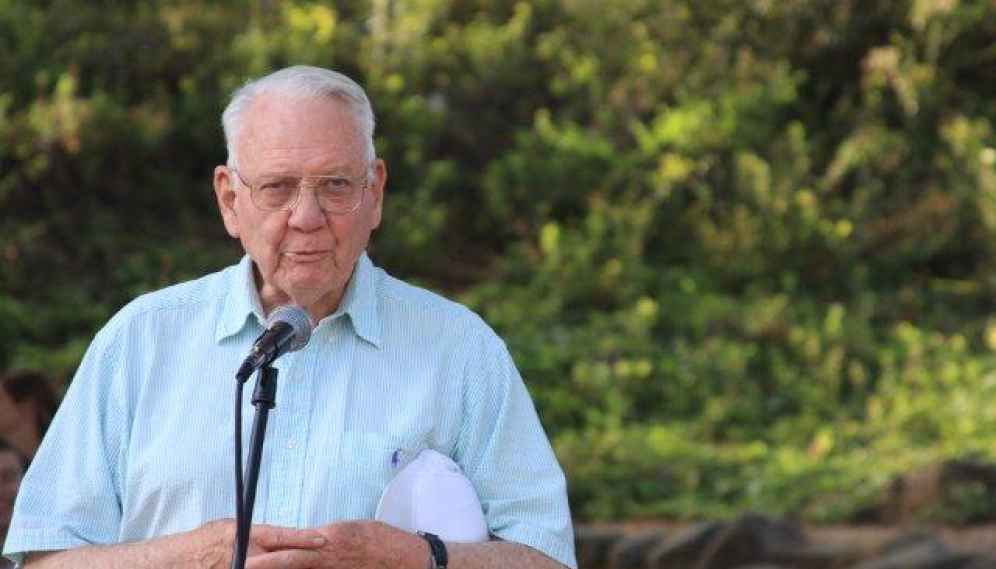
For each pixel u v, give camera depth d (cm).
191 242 5241
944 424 4441
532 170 5550
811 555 3219
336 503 1114
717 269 5412
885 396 4662
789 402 4722
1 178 5066
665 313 5138
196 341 1142
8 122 4975
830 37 5853
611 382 4700
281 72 1106
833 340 4966
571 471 4081
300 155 1077
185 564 1070
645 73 5869
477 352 1162
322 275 1095
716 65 5862
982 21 5728
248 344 1137
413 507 1110
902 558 3064
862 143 5628
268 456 1117
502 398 1162
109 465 1138
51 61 5231
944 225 5531
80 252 5022
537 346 4862
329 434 1123
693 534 3334
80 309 4809
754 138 5653
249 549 1059
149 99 5338
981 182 5534
